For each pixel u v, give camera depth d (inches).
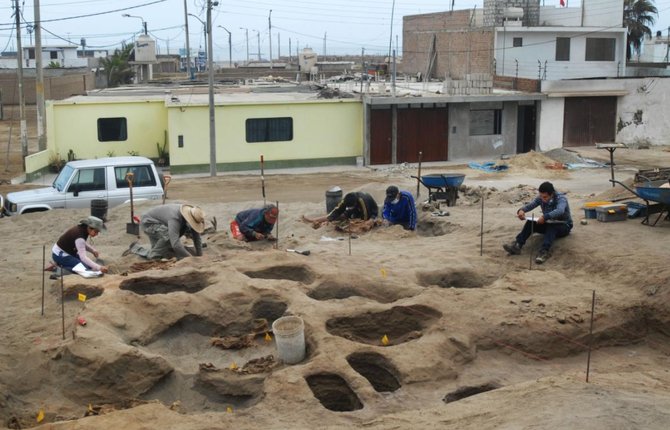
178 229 455.8
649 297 391.9
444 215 594.2
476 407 274.1
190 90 1408.7
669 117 1314.0
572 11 1657.2
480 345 353.4
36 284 428.8
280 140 1140.5
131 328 354.6
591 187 935.7
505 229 524.7
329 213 621.0
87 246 440.8
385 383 327.6
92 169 679.1
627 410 249.9
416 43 1931.6
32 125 1752.0
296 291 392.8
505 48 1535.4
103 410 289.4
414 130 1182.9
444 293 392.8
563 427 236.7
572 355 358.9
